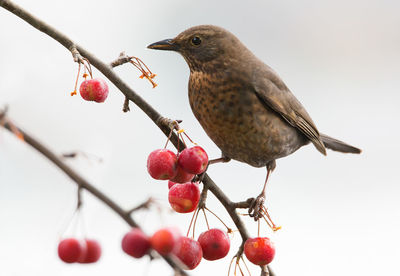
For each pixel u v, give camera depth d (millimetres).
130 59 7289
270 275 7562
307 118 10234
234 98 9234
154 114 7141
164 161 6465
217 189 7340
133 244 5441
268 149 9664
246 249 7137
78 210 5562
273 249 7113
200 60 9508
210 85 9367
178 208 6879
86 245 6312
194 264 6707
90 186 5559
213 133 9617
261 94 9320
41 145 5434
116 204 5605
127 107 7227
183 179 6688
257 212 7445
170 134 6836
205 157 6559
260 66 9781
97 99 7035
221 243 7035
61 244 6172
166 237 5402
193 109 9758
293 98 10094
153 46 9742
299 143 10578
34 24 7062
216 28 9641
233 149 9695
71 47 7078
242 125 9320
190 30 9602
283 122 9820
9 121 5293
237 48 9617
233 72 9312
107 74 7188
